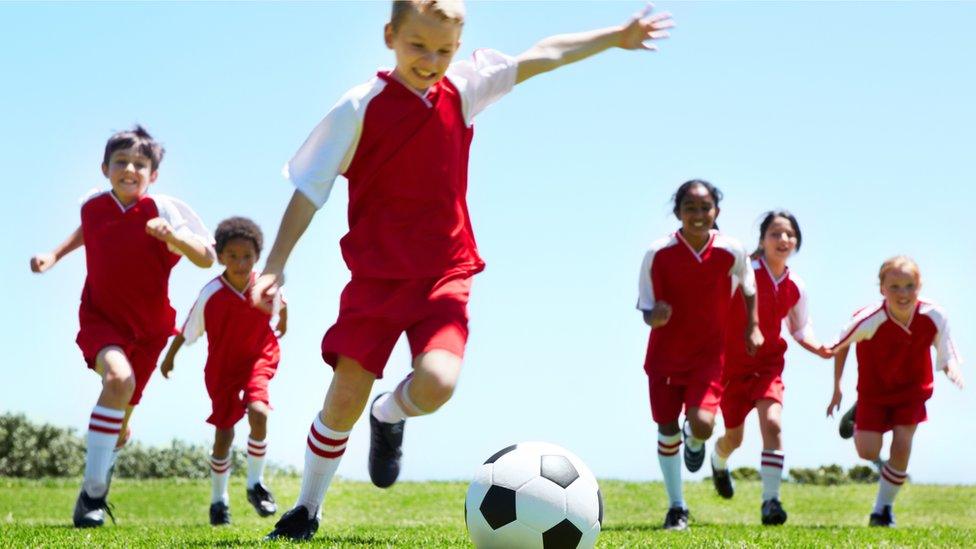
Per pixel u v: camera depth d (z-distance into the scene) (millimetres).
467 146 5387
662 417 8461
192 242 7547
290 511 5570
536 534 4621
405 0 4969
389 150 5109
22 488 14930
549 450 4828
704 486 15555
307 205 5078
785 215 9641
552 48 5586
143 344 8008
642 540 6105
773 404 9438
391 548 5090
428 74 5031
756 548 5676
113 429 7480
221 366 9148
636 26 5691
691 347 8414
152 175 7992
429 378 4801
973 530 7848
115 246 7836
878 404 9750
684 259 8375
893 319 9555
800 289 9812
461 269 5168
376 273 5051
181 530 6895
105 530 6766
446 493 13883
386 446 5582
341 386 5121
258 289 4898
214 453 9367
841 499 14156
